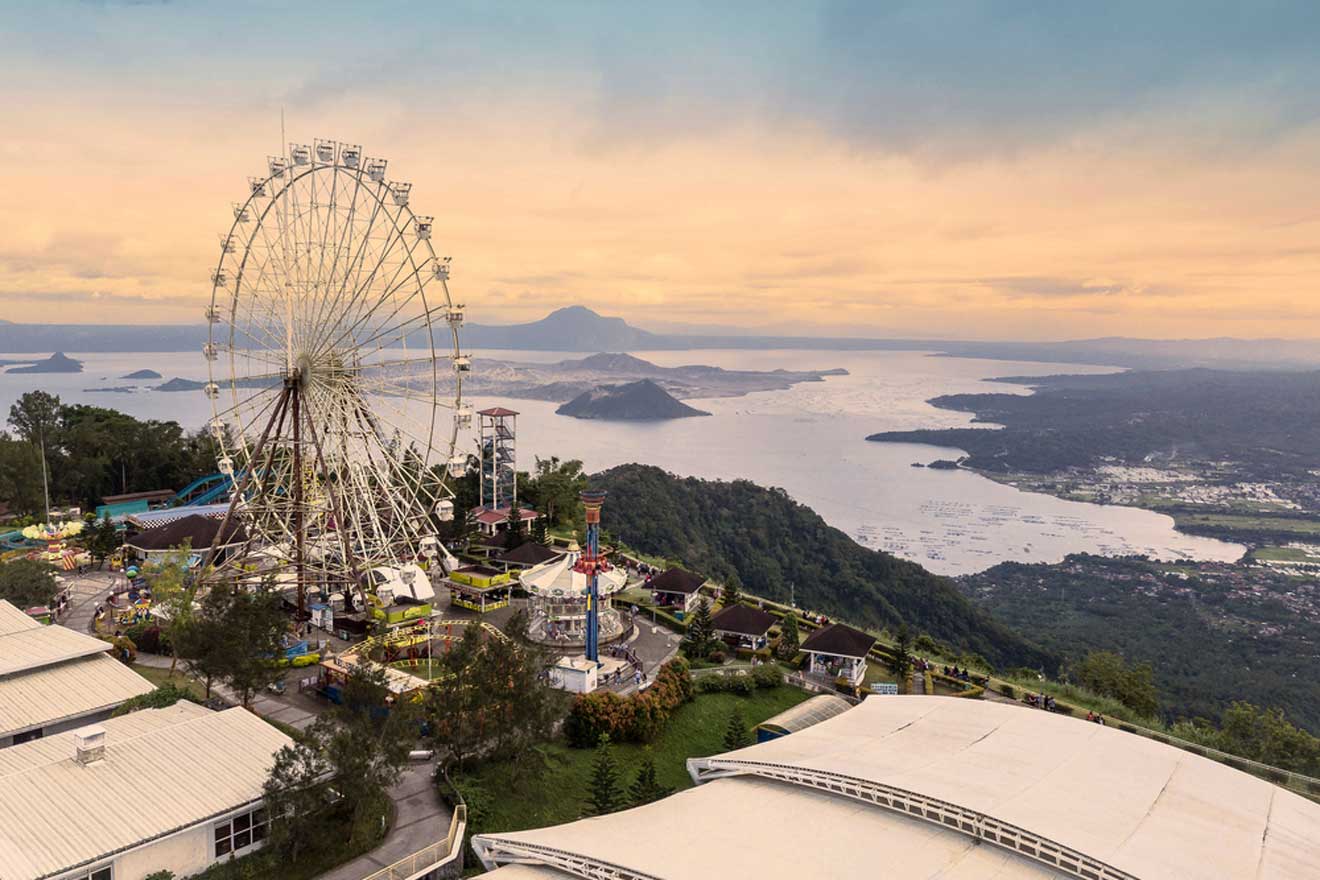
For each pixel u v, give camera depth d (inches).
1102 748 1841.8
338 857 1716.3
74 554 3821.4
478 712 1996.8
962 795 1505.9
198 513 4515.3
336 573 3297.2
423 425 3390.7
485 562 4089.6
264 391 3348.9
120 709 2123.5
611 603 3503.9
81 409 5821.9
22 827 1508.4
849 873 1328.7
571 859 1387.8
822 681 2960.1
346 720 1893.5
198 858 1615.4
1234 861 1363.2
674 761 2393.0
